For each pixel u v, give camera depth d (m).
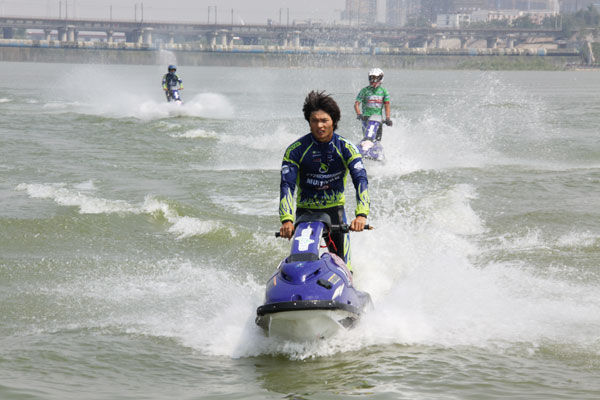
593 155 63.03
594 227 34.69
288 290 19.22
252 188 46.91
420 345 19.94
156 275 28.25
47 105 129.38
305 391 16.64
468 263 29.02
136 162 58.72
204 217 37.94
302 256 20.14
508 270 27.80
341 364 18.56
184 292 25.92
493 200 41.94
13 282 26.88
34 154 61.97
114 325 22.19
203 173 53.22
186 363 18.91
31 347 20.05
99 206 39.41
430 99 171.00
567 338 20.39
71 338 20.92
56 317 22.97
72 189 45.75
